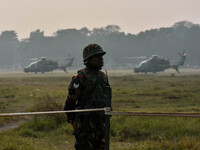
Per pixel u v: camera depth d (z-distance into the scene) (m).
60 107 19.92
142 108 25.19
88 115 6.59
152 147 11.98
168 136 14.05
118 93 40.06
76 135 6.66
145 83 62.44
